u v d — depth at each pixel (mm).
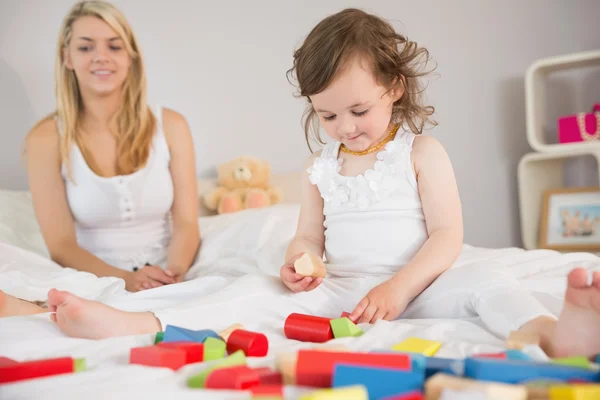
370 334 915
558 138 2658
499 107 2732
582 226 2543
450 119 2703
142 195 1823
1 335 927
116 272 1671
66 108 1803
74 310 940
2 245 1590
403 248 1253
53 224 1765
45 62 2391
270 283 1157
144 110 1841
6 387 661
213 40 2600
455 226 1229
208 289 1229
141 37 2521
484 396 521
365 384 609
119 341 895
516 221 2730
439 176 1245
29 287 1348
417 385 598
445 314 1091
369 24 1284
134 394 623
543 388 564
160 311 1005
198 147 2578
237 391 631
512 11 2734
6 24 2357
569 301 784
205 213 2404
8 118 2340
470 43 2723
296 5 2672
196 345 798
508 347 819
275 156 2652
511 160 2736
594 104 2688
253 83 2639
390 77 1259
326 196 1345
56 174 1791
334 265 1302
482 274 1063
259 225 1855
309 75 1229
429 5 2703
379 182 1280
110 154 1821
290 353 700
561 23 2734
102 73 1768
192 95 2576
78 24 1771
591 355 774
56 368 733
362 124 1236
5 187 2332
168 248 1855
